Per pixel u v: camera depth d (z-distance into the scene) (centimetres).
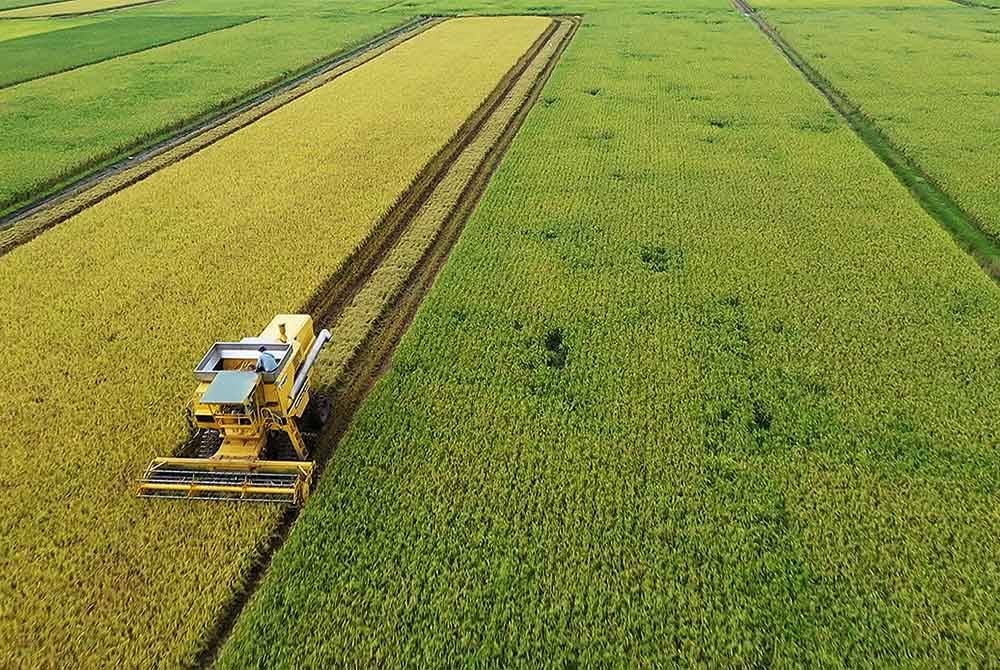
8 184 2728
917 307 1802
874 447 1319
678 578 1068
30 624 1015
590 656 959
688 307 1812
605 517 1170
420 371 1558
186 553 1121
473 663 951
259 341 1359
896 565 1082
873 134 3369
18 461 1312
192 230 2314
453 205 2575
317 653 967
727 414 1420
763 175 2734
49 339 1712
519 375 1545
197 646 996
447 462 1293
